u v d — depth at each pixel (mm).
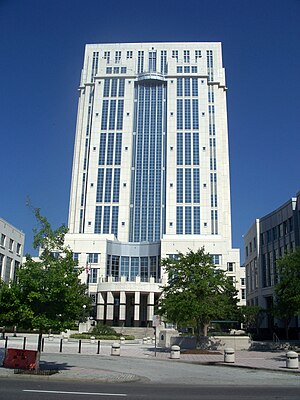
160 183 110438
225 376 19078
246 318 56781
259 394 13305
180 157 111250
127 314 77375
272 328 55562
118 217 105812
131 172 111625
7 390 12852
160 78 120688
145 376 18297
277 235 60188
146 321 75875
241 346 37125
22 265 19719
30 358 18609
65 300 19031
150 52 125375
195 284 32594
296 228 54188
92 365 22438
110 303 73938
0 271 59344
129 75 121500
